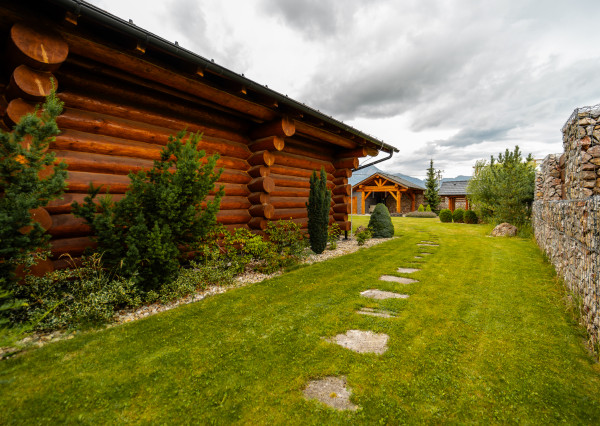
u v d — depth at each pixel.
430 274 5.57
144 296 3.82
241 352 2.65
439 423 1.85
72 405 1.94
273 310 3.65
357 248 8.56
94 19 3.03
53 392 2.05
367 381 2.26
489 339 2.96
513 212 12.70
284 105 5.81
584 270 3.51
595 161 5.80
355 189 28.25
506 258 7.05
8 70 3.43
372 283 4.91
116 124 4.29
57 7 3.00
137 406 1.96
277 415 1.90
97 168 4.08
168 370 2.35
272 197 7.31
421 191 29.06
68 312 3.07
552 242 6.30
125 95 4.47
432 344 2.84
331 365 2.46
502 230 11.30
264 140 6.27
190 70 4.21
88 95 4.10
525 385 2.24
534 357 2.64
